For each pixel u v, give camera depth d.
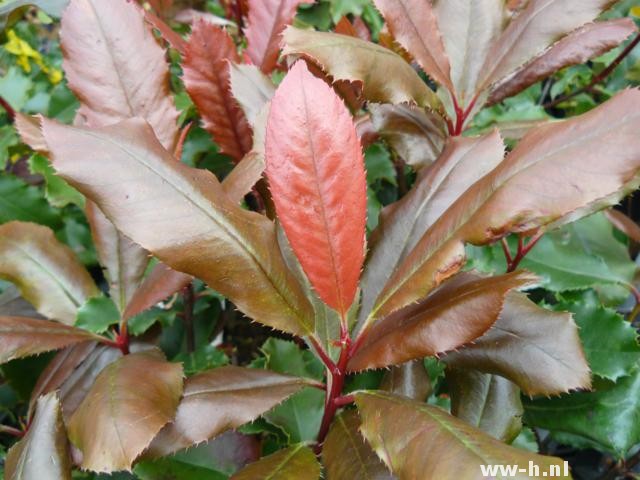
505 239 0.32
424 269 0.19
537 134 0.19
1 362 0.24
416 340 0.20
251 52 0.31
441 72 0.27
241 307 0.20
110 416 0.19
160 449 0.21
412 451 0.17
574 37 0.31
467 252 0.33
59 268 0.29
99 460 0.18
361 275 0.24
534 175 0.18
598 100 0.48
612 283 0.32
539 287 0.34
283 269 0.20
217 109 0.28
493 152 0.24
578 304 0.30
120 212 0.18
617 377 0.28
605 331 0.28
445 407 0.30
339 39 0.23
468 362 0.24
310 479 0.20
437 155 0.29
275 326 0.20
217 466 0.26
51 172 0.34
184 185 0.19
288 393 0.22
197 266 0.19
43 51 0.62
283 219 0.18
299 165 0.18
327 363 0.21
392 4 0.26
